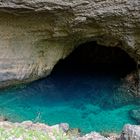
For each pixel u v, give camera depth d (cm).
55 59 1238
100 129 999
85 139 834
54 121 1029
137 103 1170
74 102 1171
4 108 1076
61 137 820
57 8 1008
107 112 1109
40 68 1219
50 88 1248
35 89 1218
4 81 1140
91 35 1138
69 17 1045
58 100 1176
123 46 1187
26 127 847
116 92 1245
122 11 1030
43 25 1085
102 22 1068
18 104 1113
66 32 1113
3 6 992
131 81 1270
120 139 752
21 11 1014
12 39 1104
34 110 1088
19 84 1194
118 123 1041
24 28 1088
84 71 1416
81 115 1083
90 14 1030
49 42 1169
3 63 1118
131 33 1104
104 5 1022
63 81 1316
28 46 1141
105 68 1445
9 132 789
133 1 1020
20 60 1147
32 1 988
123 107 1145
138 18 1047
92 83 1318
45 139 785
